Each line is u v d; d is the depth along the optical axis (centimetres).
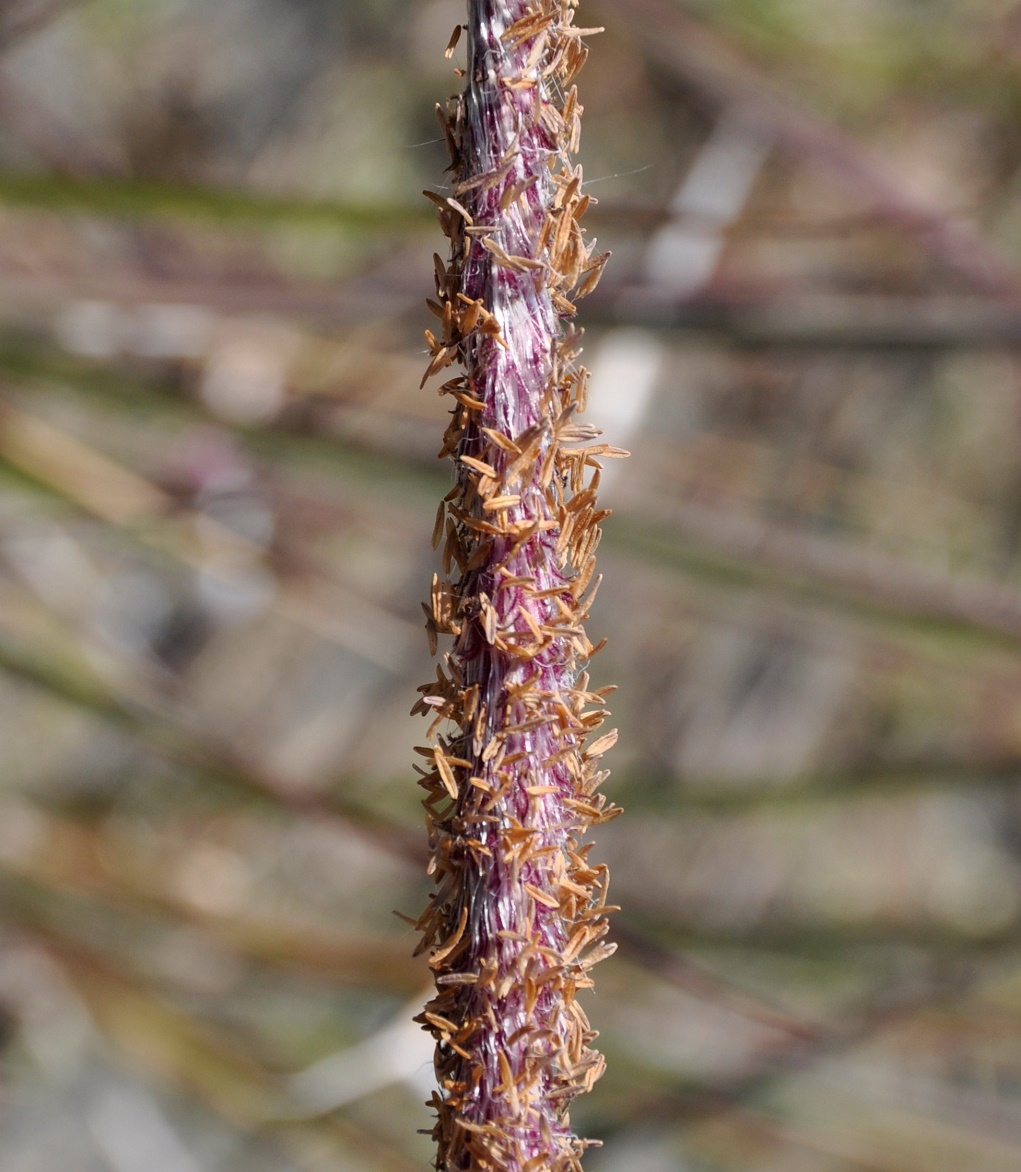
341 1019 94
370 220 74
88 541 98
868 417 159
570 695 39
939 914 152
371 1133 93
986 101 106
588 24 89
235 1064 87
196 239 91
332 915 125
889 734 140
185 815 107
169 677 81
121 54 148
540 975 39
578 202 39
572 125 39
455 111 39
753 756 152
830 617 74
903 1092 94
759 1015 81
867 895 155
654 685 162
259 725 142
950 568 129
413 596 122
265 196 73
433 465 76
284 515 96
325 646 146
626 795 89
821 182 109
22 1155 115
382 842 77
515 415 39
